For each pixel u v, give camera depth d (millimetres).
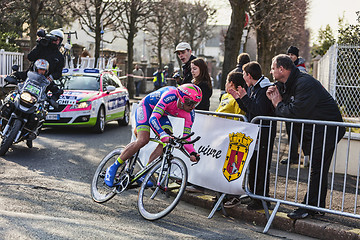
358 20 10211
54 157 8344
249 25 18422
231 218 5758
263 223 5539
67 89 11953
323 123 5219
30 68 9219
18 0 17672
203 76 6543
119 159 5570
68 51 15773
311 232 5203
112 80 13445
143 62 35656
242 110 5984
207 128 5992
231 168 5695
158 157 5484
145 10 25578
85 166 7852
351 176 7953
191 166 6082
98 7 21688
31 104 8086
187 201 6301
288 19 20578
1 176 6660
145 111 5504
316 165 5379
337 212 5113
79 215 5066
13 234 4059
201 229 5062
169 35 38031
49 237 4094
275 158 9242
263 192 5617
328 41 17359
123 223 4934
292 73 5320
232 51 12648
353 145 8023
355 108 9383
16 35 22000
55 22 30203
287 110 5320
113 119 12781
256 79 5629
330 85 9898
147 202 5562
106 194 5719
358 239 4930
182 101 5180
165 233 4723
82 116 11203
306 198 5391
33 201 5457
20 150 8781
